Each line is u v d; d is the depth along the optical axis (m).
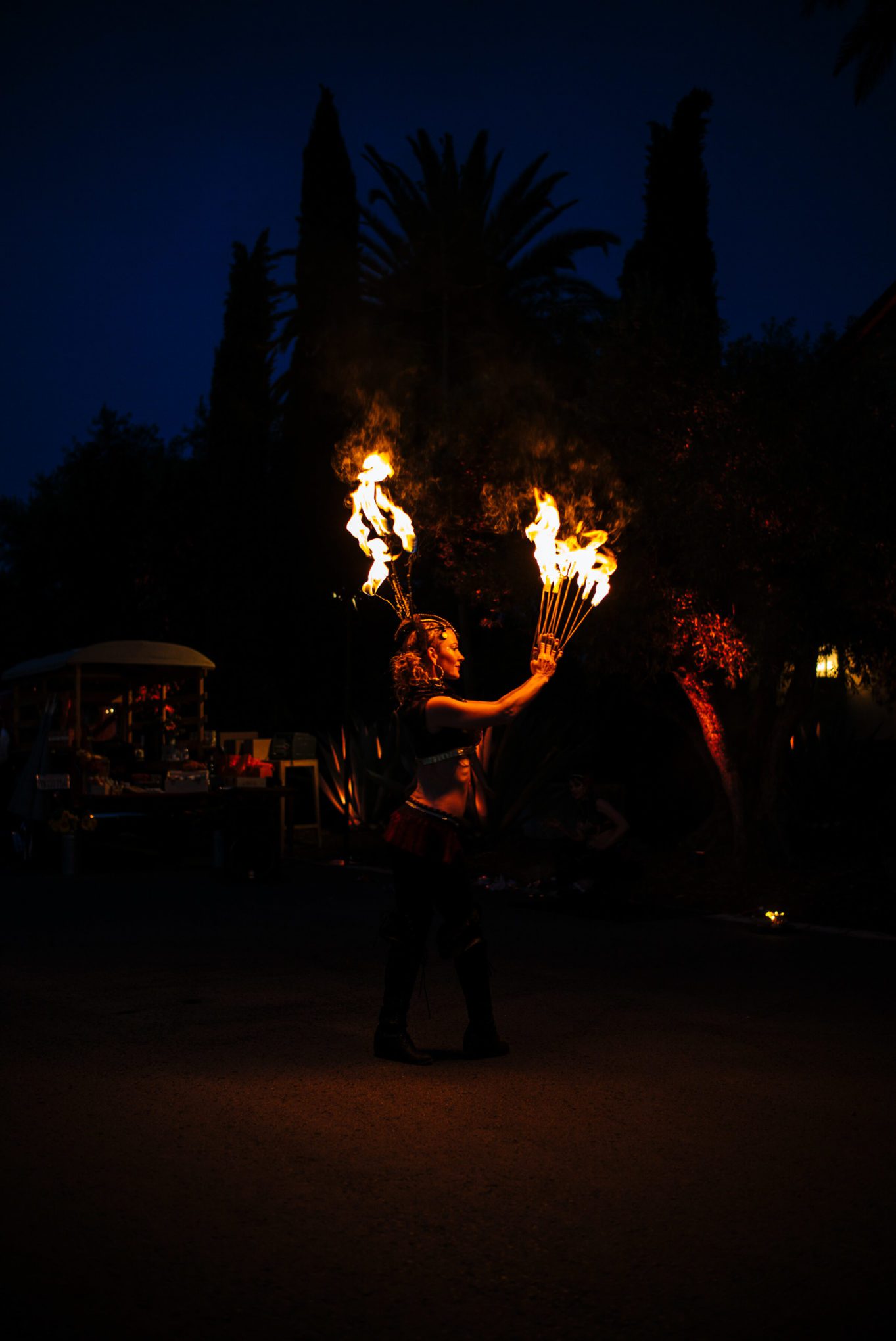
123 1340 2.89
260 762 13.31
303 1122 4.50
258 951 8.02
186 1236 3.48
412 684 5.51
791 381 10.20
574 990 6.82
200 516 27.31
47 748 13.00
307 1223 3.57
